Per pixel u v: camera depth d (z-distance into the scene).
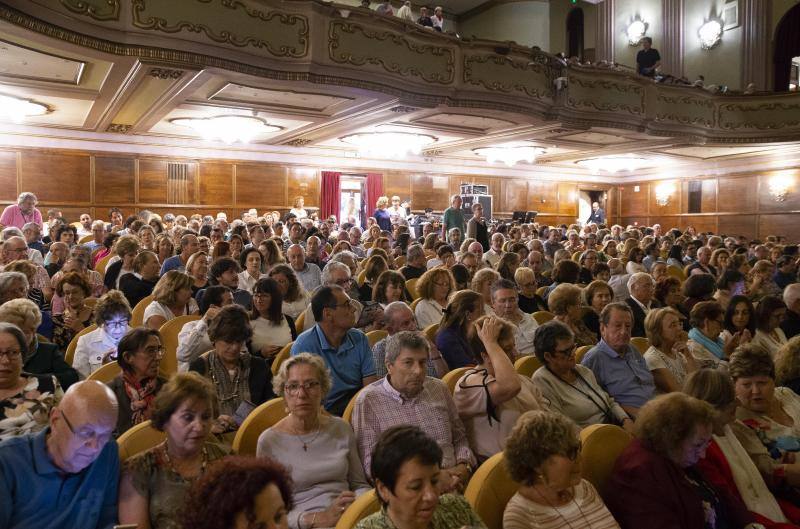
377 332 3.84
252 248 5.63
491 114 10.02
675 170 18.67
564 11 18.73
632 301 4.98
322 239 8.77
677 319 3.48
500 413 2.56
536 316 4.80
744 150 15.41
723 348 3.97
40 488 1.72
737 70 15.51
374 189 15.77
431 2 16.97
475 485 2.02
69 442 1.70
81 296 3.93
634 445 2.20
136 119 10.70
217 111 9.83
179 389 1.89
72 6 5.80
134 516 1.80
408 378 2.45
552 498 1.92
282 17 7.31
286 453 2.23
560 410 2.98
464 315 3.44
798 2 14.73
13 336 2.35
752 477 2.52
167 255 6.48
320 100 8.94
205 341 3.25
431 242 8.90
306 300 4.87
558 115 10.57
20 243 5.18
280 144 14.03
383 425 2.45
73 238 7.41
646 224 19.55
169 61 6.55
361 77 7.99
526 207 18.47
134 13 6.25
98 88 8.12
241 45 6.99
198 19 6.64
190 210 13.19
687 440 2.09
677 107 12.32
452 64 8.98
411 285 6.21
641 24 17.11
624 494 2.10
